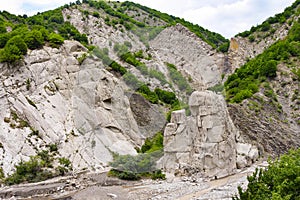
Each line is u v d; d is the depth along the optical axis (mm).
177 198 22469
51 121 39375
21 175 31859
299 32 71250
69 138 37938
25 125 38219
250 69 61938
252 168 29453
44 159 34938
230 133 27766
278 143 41844
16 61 41625
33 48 44500
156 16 69000
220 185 24172
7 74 41156
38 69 42812
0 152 35062
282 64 59250
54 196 26438
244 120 43969
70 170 33844
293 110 49875
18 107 39219
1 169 33531
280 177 15727
